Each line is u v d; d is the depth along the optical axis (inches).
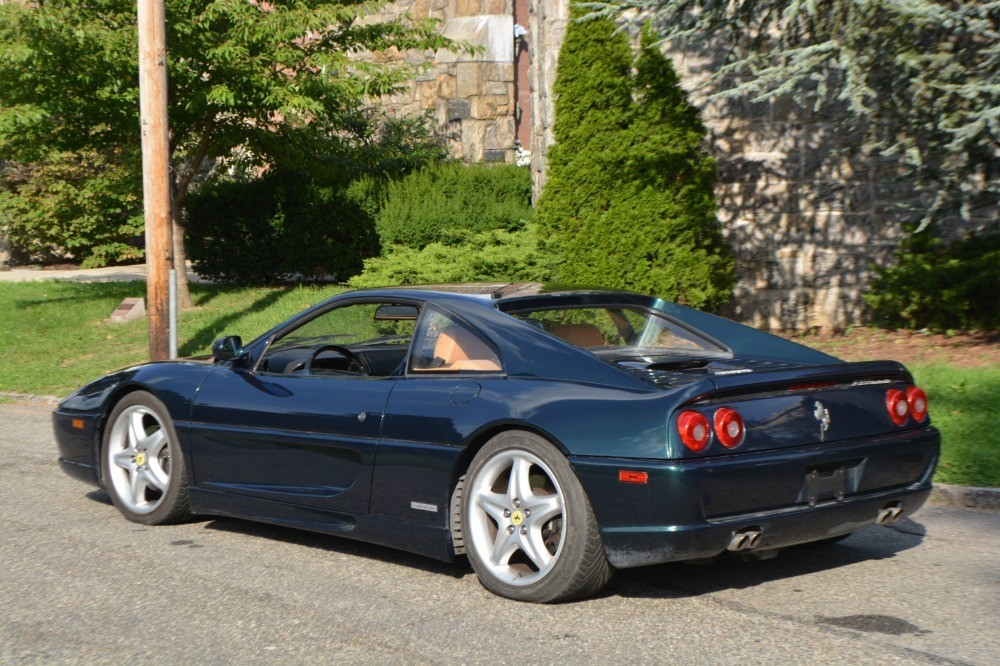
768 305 520.4
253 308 580.7
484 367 185.9
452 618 168.1
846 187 510.9
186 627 165.0
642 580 188.1
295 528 222.2
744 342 204.4
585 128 493.4
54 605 176.4
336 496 198.7
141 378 235.3
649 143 478.6
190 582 189.8
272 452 209.5
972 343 429.7
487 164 724.0
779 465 163.5
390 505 190.4
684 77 515.8
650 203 477.7
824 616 167.8
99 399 241.9
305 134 655.8
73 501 257.4
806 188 513.7
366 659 150.4
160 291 456.8
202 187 688.4
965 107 369.1
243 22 553.9
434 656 151.4
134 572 196.4
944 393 335.3
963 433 286.7
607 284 485.4
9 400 440.5
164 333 458.0
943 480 255.4
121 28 529.3
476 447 181.6
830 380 173.9
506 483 183.6
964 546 211.5
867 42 370.9
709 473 157.5
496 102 860.6
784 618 166.9
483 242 535.2
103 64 524.7
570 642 156.4
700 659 149.2
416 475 185.5
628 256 480.7
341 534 200.4
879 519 180.1
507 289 208.5
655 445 159.3
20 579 191.9
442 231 622.2
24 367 490.9
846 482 173.0
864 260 512.1
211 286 680.4
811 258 516.4
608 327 201.0
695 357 198.4
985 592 180.4
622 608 172.1
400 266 501.4
